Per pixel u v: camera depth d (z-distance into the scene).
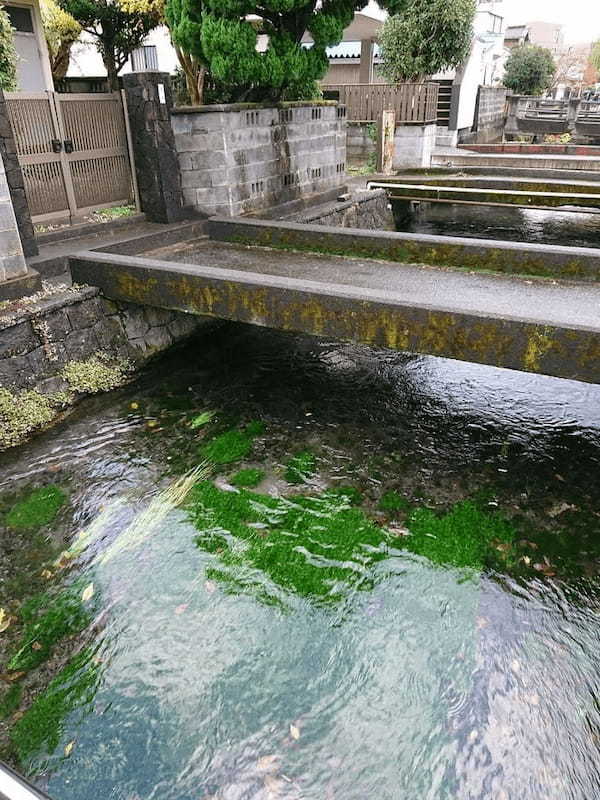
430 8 11.57
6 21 6.36
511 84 20.09
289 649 2.62
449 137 14.52
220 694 2.43
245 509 3.46
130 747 2.25
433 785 2.12
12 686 2.47
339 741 2.26
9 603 2.85
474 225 10.53
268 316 4.05
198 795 2.10
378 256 5.43
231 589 2.92
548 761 2.19
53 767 2.19
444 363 5.53
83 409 4.48
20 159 5.68
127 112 6.30
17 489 3.61
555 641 2.66
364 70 15.41
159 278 4.44
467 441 4.18
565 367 3.19
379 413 4.57
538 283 4.57
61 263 5.10
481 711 2.36
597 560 3.10
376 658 2.58
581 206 8.12
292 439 4.18
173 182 6.49
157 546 3.19
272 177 7.40
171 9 6.69
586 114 17.80
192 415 4.48
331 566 3.06
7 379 4.16
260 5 6.56
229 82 6.72
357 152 12.35
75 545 3.19
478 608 2.81
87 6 9.95
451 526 3.33
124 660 2.57
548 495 3.59
